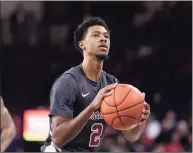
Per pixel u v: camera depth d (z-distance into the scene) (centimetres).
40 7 1435
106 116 404
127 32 1420
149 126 1104
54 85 439
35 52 1359
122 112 396
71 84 430
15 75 1326
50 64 1341
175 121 1198
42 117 1112
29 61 1344
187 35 1411
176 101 1307
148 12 1466
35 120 1111
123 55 1370
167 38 1418
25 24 1402
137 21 1451
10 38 1385
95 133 450
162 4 1462
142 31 1423
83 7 1437
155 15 1451
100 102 404
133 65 1356
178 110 1288
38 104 1288
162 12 1452
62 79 434
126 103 396
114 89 406
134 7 1459
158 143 1066
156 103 1298
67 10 1433
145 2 1472
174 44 1409
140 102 401
